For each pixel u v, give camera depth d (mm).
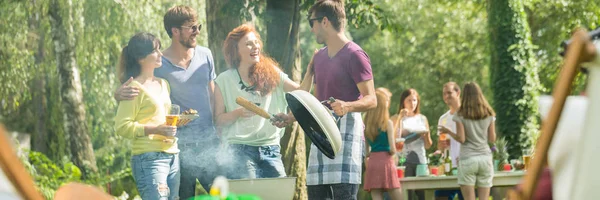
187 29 9398
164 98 9164
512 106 26172
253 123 9523
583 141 4109
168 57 9492
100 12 26344
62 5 25656
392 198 14188
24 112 28125
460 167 14547
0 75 26531
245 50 9609
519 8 26672
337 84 9586
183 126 9398
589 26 34188
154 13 26531
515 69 26344
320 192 9602
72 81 25766
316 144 9180
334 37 9617
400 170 15461
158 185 8922
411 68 39688
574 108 4246
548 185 4582
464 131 14445
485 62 38812
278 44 14672
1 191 3459
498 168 16547
